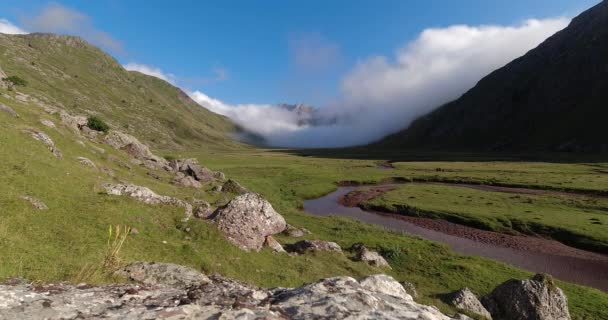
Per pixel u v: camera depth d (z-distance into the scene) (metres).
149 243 23.92
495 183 117.69
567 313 27.66
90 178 35.25
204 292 8.19
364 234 54.12
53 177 29.44
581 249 58.66
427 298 28.91
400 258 44.09
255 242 31.33
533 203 84.25
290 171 144.25
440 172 149.75
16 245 15.95
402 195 97.81
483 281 38.31
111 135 75.38
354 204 93.69
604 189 95.94
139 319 6.49
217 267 24.33
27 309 6.70
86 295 7.77
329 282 8.73
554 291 28.00
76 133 60.50
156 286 8.89
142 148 77.94
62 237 19.53
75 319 6.44
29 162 30.39
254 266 27.09
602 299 35.44
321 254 36.41
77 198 27.14
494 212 77.00
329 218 65.25
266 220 32.81
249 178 115.38
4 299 7.08
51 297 7.52
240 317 6.54
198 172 77.56
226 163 179.25
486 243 62.62
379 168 174.38
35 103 67.62
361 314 7.02
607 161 191.12
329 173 142.62
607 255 55.94
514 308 28.09
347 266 34.88
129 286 8.64
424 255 45.41
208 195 59.72
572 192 100.25
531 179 120.62
